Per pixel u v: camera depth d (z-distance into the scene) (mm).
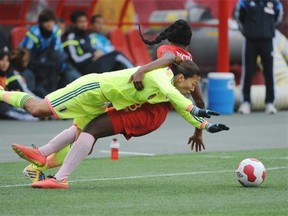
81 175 30266
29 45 52125
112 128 26406
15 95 26938
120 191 26250
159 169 32094
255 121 52656
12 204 23672
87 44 54375
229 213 22297
